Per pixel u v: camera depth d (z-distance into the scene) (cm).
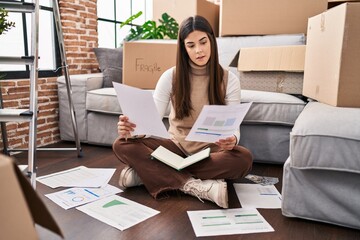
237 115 124
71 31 275
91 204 134
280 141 189
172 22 317
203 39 143
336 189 115
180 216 124
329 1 243
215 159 143
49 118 249
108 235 110
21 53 237
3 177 38
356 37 125
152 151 148
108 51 261
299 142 115
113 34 390
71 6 272
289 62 201
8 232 38
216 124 127
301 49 198
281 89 211
